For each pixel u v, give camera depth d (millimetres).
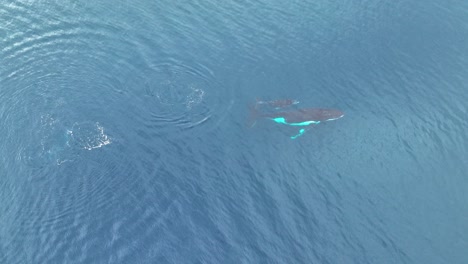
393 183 29781
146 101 32562
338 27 40125
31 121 30328
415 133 32656
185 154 29922
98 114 31391
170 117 31766
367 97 34906
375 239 27078
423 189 29656
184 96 33156
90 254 24969
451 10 42844
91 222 26219
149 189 28016
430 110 34344
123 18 38469
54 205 26641
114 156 29234
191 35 37844
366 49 38531
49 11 38219
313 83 35438
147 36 37250
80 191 27391
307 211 27969
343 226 27469
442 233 27656
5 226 25531
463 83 36562
